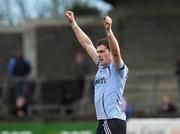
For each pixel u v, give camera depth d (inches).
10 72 1608.0
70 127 1449.3
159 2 1934.1
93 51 710.5
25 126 1487.5
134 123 1305.4
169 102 1428.4
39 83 1615.4
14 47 2192.4
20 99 1523.1
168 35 1923.0
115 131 660.7
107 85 668.1
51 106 1576.0
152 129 1296.8
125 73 671.1
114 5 1962.4
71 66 2069.4
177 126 1285.7
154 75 1542.8
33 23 2156.7
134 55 1923.0
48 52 2098.9
